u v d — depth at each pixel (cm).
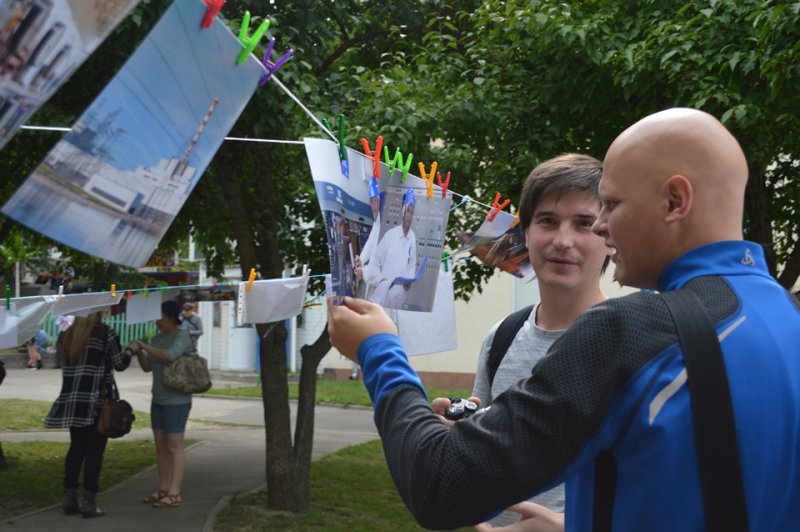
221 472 867
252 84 168
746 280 130
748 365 119
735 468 114
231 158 664
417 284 228
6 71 131
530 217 243
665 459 116
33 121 577
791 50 491
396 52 795
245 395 1702
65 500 676
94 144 148
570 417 118
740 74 571
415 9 754
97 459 673
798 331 126
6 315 380
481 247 323
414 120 586
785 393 119
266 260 705
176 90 157
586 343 121
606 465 123
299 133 566
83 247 149
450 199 233
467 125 645
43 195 144
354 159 202
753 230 665
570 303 237
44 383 1889
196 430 1233
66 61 137
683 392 118
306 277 382
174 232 903
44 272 1659
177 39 154
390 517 683
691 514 115
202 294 545
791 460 118
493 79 660
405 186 220
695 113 136
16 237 1011
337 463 935
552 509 223
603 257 238
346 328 151
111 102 149
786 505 118
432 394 1590
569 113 643
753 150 584
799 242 686
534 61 659
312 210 802
